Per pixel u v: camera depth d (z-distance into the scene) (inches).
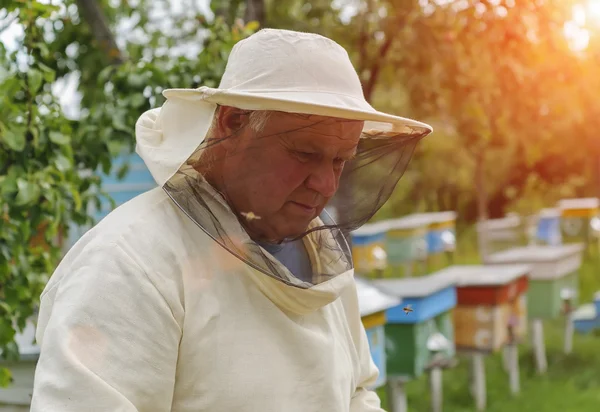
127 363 52.0
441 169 713.0
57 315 53.0
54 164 120.5
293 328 58.6
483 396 249.1
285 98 53.0
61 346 51.4
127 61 162.7
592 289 465.4
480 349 222.5
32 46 121.8
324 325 62.6
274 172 57.6
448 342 203.9
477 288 221.6
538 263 277.9
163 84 147.5
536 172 766.5
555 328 377.1
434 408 225.8
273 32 58.9
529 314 281.1
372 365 73.6
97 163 143.9
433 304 193.6
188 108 57.9
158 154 58.1
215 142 57.2
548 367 305.4
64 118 122.0
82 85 187.0
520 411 246.4
